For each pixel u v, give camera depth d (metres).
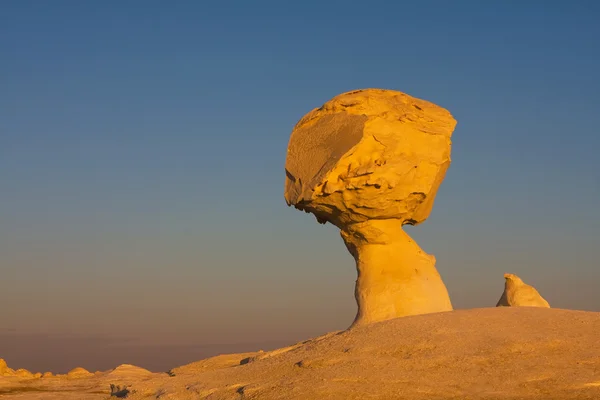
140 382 17.16
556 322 15.94
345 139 18.67
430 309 18.91
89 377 27.88
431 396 12.98
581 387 12.89
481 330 15.57
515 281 21.56
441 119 19.48
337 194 18.58
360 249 19.83
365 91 19.66
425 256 19.81
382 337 15.82
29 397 20.72
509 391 12.96
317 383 13.90
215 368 21.78
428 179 19.06
